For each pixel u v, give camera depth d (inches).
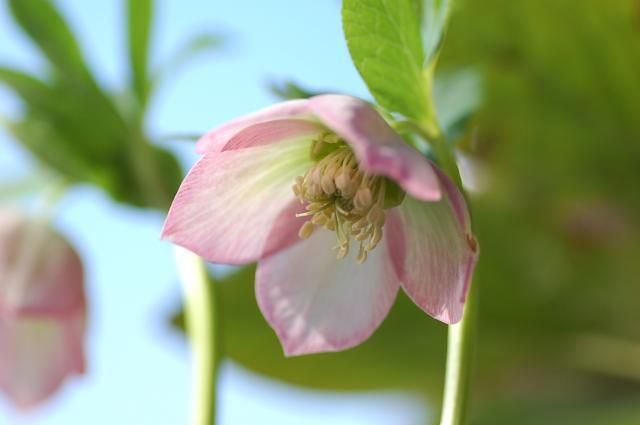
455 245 16.8
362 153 15.8
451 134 18.3
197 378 19.7
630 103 23.4
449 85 18.5
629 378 24.9
